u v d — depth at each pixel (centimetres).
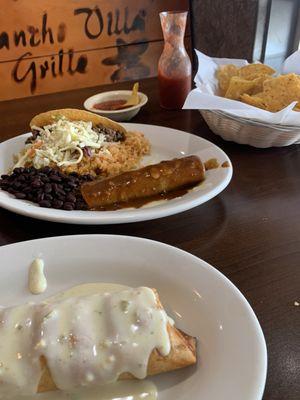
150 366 21
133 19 87
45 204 35
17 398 21
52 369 21
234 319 23
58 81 85
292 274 28
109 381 21
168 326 22
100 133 49
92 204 37
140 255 28
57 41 82
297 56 54
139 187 38
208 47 94
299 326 24
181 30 54
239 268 29
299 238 32
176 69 56
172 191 40
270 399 20
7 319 22
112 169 44
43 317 22
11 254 28
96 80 89
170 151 47
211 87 53
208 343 23
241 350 21
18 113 58
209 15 91
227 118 44
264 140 45
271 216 35
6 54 79
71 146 45
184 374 22
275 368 22
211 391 20
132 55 90
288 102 45
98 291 26
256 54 84
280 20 84
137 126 51
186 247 32
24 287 27
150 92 65
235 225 34
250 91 50
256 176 42
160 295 26
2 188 38
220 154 42
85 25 83
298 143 48
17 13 76
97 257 28
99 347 21
